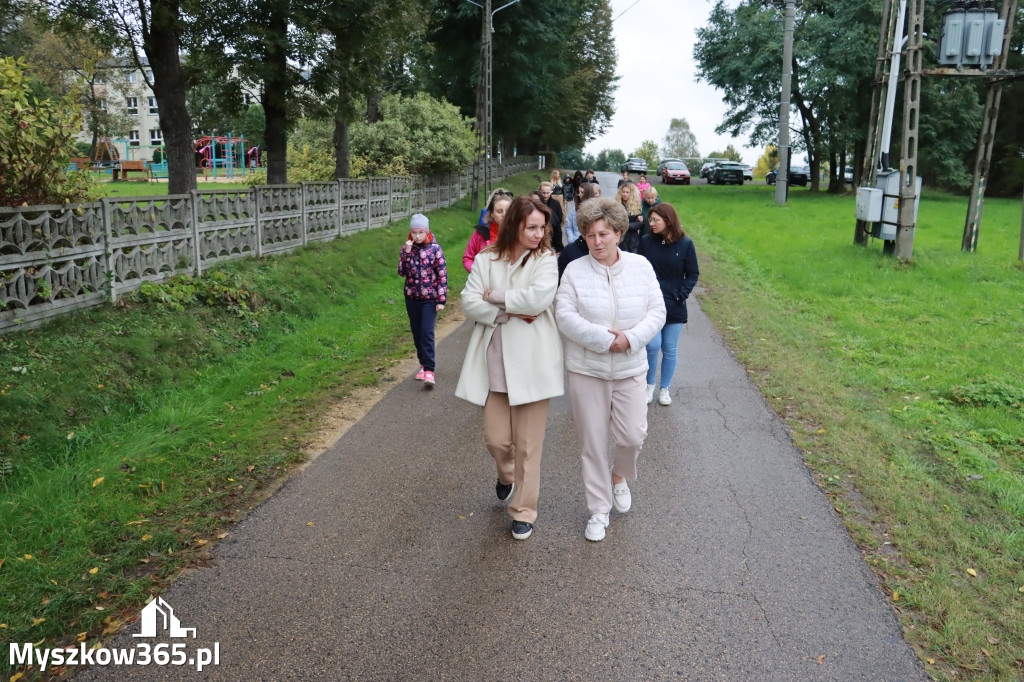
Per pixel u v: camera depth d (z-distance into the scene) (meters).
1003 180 40.97
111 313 7.42
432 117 25.83
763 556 3.87
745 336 9.07
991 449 5.39
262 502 4.53
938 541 3.97
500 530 4.18
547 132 54.06
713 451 5.37
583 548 3.96
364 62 16.27
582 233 3.97
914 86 13.44
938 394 6.65
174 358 7.05
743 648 3.11
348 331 9.51
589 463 4.09
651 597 3.49
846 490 4.68
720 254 16.33
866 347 8.45
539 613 3.35
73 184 7.62
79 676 2.93
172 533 4.05
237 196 10.97
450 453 5.38
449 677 2.92
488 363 4.11
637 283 3.97
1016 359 7.72
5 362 5.75
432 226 19.97
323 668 2.97
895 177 14.01
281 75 14.86
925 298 10.98
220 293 8.88
